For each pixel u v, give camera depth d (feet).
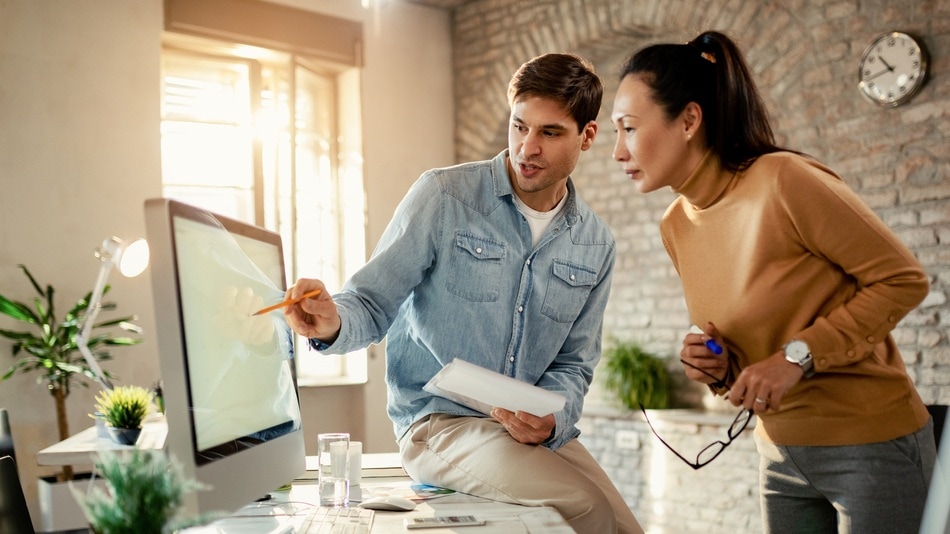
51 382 13.50
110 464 3.22
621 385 17.93
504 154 6.85
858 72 13.97
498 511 5.08
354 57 18.60
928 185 13.25
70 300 14.62
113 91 15.25
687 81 5.34
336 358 18.47
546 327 6.77
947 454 2.41
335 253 18.71
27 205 14.34
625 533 6.08
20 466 13.92
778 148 5.48
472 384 4.95
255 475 4.31
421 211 6.40
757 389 5.00
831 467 5.30
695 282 5.80
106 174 15.11
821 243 5.08
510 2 19.42
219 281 4.18
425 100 19.95
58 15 14.78
